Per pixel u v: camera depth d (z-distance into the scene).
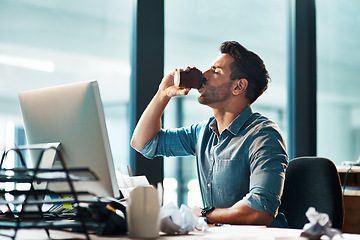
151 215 1.14
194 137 2.09
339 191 1.86
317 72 3.46
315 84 3.39
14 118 2.41
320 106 3.48
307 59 3.37
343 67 3.55
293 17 3.36
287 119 3.35
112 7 2.68
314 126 3.38
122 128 2.67
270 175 1.67
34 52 2.47
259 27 3.23
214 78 1.92
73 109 1.27
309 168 1.91
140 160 2.62
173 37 2.88
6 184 1.67
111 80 2.66
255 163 1.72
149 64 2.68
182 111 2.81
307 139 3.37
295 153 3.32
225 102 1.90
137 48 2.65
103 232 1.19
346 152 3.54
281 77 3.34
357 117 3.57
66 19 2.56
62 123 1.31
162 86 2.05
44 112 1.36
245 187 1.79
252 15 3.20
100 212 1.19
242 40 3.15
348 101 3.56
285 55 3.36
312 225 1.12
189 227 1.22
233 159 1.80
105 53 2.65
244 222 1.58
